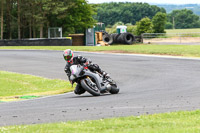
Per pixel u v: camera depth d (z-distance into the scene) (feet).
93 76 78.59
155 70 139.23
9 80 124.77
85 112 58.70
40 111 61.72
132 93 84.07
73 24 451.53
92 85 78.43
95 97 79.10
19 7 426.51
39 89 107.04
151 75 125.18
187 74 123.24
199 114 52.47
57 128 43.45
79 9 454.81
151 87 96.02
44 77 131.75
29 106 70.03
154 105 64.08
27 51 260.83
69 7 430.20
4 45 319.68
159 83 104.42
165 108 60.54
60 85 111.65
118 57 200.03
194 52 213.05
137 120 48.39
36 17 401.70
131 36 376.48
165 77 118.11
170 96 75.87
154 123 45.50
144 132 39.37
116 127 43.86
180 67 145.69
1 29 411.95
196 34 465.47
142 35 392.06
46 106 68.59
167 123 45.32
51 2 405.39
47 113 59.06
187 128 41.57
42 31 422.41
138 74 129.90
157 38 431.43
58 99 81.35
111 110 59.82
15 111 63.05
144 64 162.09
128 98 74.69
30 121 52.31
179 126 43.34
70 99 79.15
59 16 420.36
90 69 79.71
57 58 206.69
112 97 77.20
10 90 106.01
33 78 128.57
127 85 104.42
